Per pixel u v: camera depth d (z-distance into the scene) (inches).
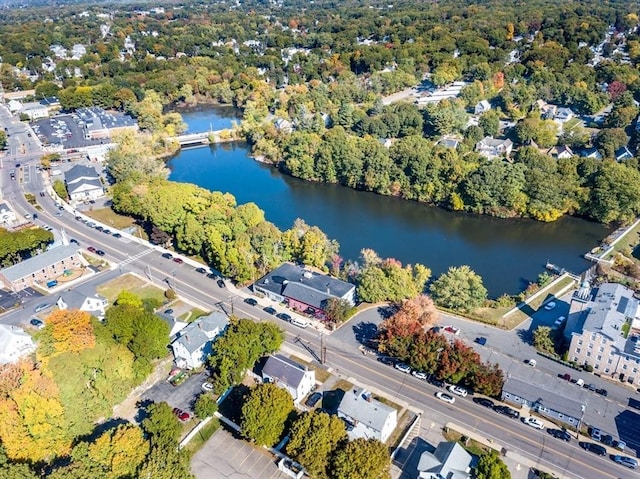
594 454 3865.7
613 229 7800.2
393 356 4751.5
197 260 6692.9
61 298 5452.8
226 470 3737.7
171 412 3897.6
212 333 4896.7
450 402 4345.5
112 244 7066.9
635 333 4835.1
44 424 3570.4
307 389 4446.4
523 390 4301.2
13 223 7593.5
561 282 6195.9
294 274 5979.3
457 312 5600.4
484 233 7839.6
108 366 4143.7
